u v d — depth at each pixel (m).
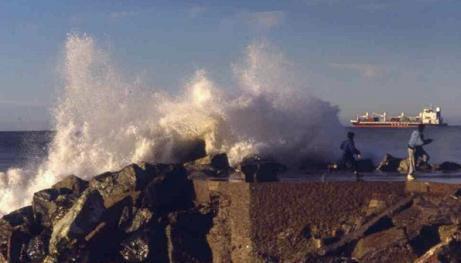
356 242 16.83
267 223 17.45
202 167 22.05
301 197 17.53
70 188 21.25
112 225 19.02
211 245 18.38
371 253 16.27
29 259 19.55
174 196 19.45
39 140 105.00
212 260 18.31
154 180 19.30
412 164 21.20
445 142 71.56
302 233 17.41
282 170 24.17
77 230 18.52
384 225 16.92
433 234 16.33
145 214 18.88
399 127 122.12
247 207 17.48
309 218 17.48
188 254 18.20
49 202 20.31
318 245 16.94
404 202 17.16
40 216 20.28
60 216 19.95
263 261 17.19
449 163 24.88
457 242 15.67
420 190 17.48
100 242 18.77
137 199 19.25
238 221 17.80
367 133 99.12
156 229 18.66
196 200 19.53
